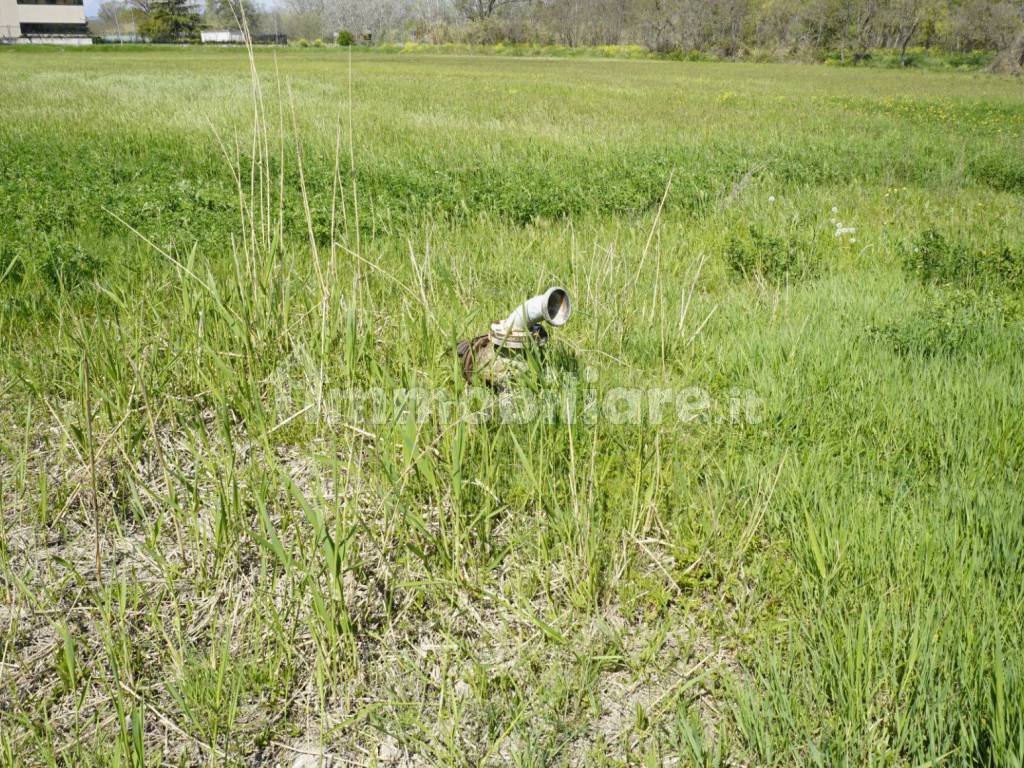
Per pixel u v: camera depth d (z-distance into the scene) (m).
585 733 2.45
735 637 2.81
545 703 2.54
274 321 4.59
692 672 2.67
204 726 2.45
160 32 95.19
